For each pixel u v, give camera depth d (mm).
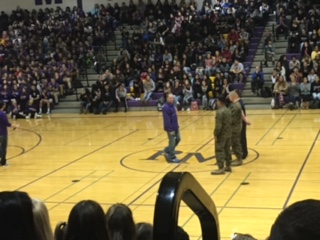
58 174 9828
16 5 27188
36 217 1655
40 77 21828
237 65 20078
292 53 20828
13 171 10281
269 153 10758
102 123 17031
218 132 9039
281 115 16625
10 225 1325
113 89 20016
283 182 8344
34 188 8781
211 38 21734
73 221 2088
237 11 22891
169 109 10281
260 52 21484
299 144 11586
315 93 17984
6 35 25047
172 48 22156
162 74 20719
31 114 19781
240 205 7117
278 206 7004
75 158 11336
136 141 13125
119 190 8383
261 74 19375
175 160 10414
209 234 1294
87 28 24422
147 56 22266
